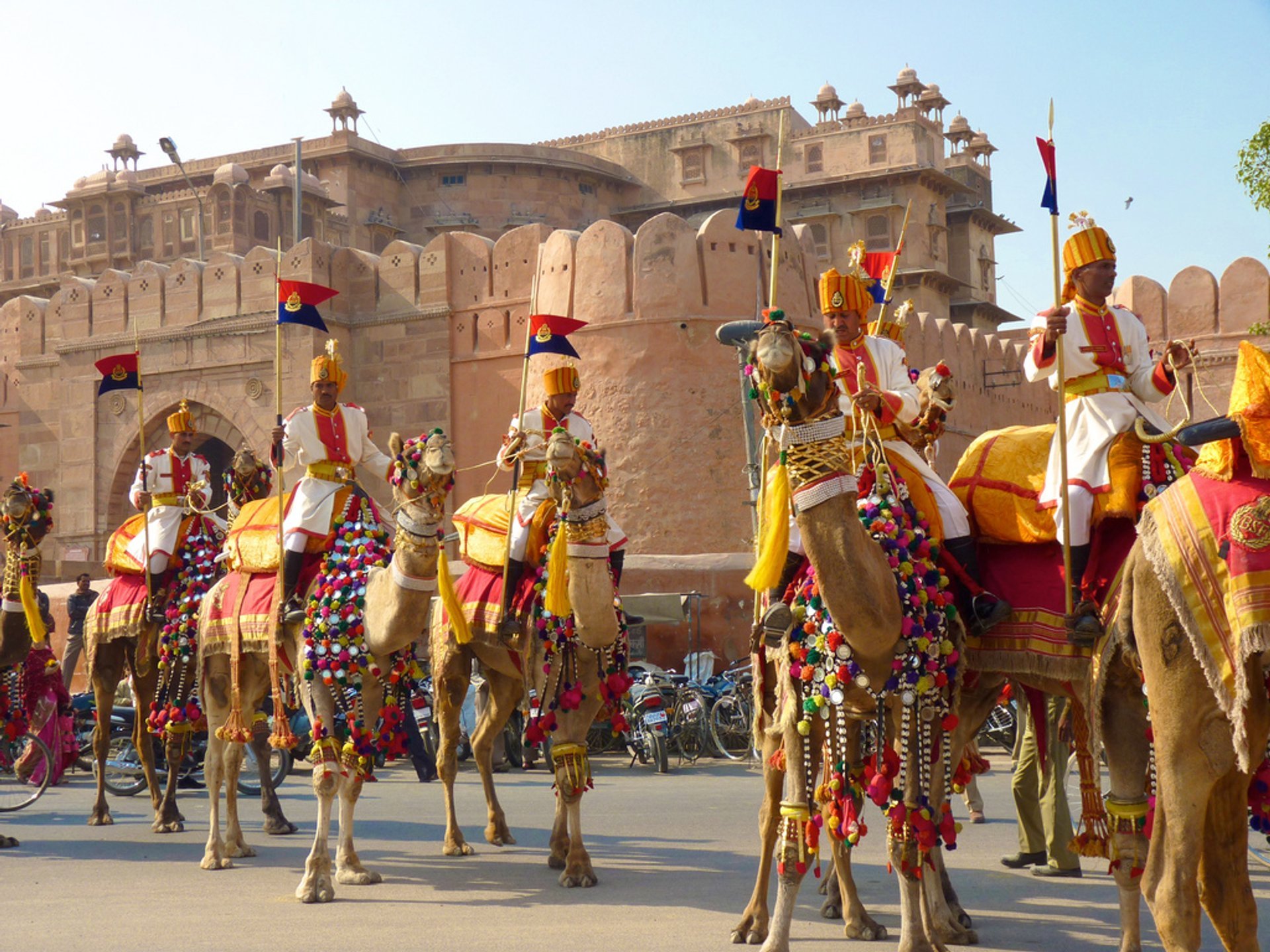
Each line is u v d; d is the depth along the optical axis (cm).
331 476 839
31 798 1208
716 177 5591
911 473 603
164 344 3200
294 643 797
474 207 5478
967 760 680
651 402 2512
